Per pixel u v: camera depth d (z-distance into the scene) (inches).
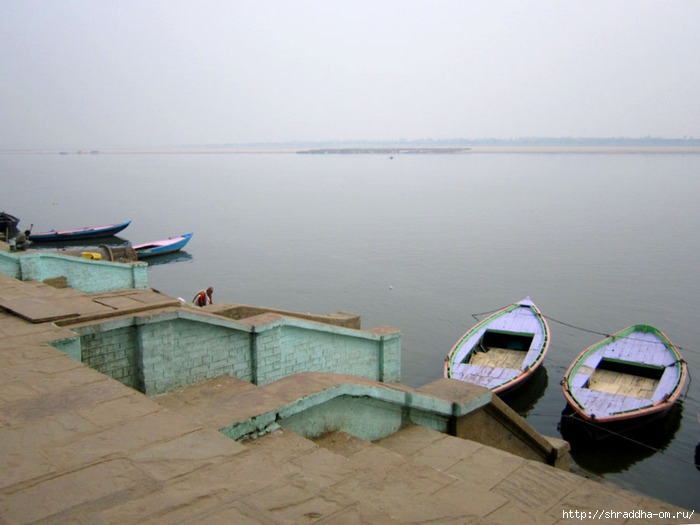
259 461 165.0
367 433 276.8
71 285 660.1
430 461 262.5
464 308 1245.1
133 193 3661.4
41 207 2928.2
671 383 774.5
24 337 275.7
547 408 821.2
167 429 183.5
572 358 982.4
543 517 214.4
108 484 151.2
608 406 726.5
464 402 300.5
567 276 1471.5
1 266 613.9
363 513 142.1
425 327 1136.8
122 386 218.8
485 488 233.0
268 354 373.1
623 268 1540.4
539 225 2245.3
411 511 166.2
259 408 229.1
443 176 5201.8
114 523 134.0
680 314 1178.0
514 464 261.4
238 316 459.8
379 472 226.8
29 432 180.7
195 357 334.3
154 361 315.3
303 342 410.3
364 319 1184.2
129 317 306.3
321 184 4357.8
